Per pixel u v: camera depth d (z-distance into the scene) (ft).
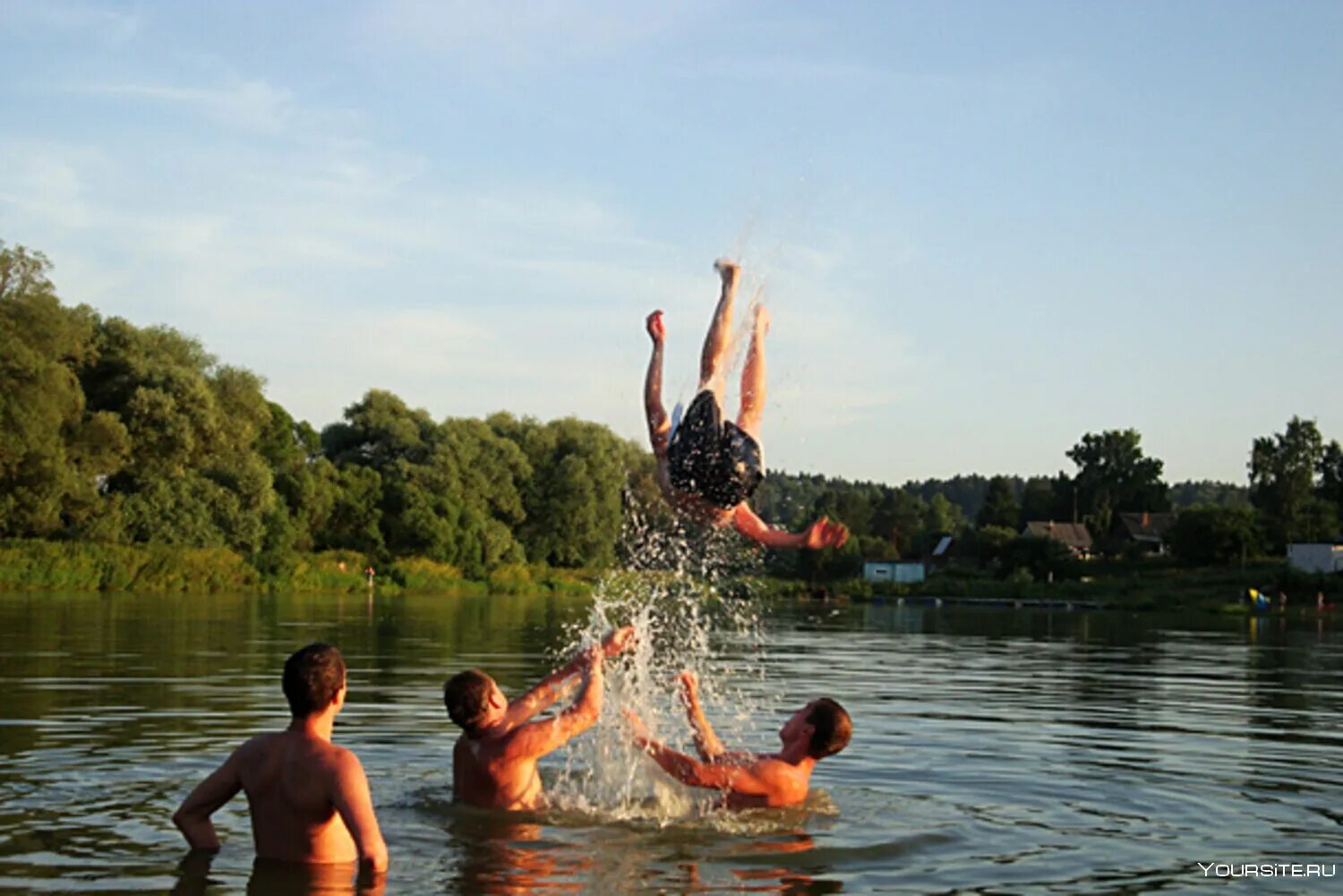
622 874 18.51
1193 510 255.70
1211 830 22.27
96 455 153.07
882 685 48.73
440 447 208.95
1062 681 52.06
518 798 23.03
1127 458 385.91
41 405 137.39
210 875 17.67
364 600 136.67
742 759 24.25
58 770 25.82
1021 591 214.69
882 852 20.15
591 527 213.87
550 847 20.13
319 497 186.09
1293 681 53.57
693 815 22.79
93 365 165.17
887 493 369.09
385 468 206.80
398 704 38.27
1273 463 313.12
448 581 180.96
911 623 114.42
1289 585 203.21
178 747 28.91
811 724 24.32
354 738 31.22
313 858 18.52
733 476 21.34
